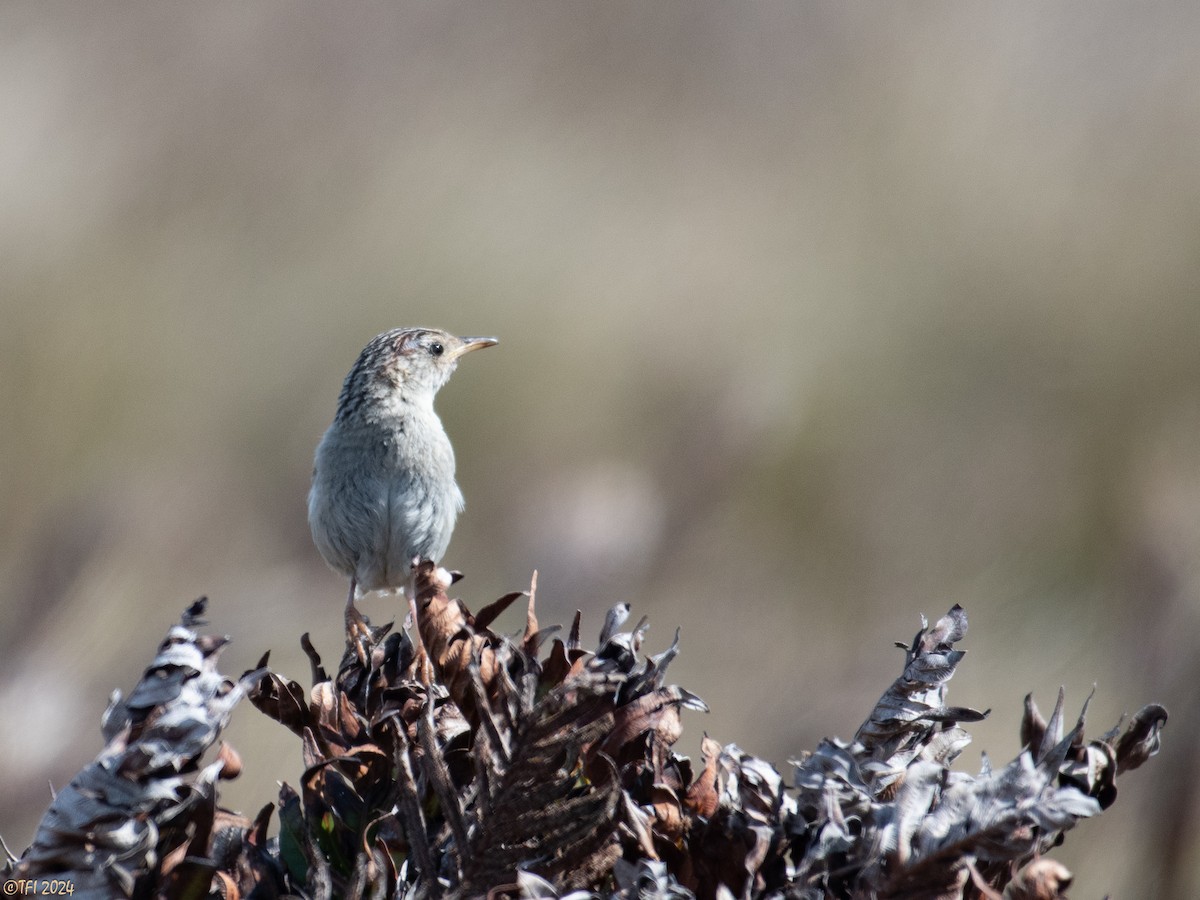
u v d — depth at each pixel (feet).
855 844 11.72
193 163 63.77
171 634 11.29
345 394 25.34
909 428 47.98
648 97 74.02
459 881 11.76
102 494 38.37
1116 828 24.90
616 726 12.66
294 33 75.72
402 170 62.49
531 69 75.87
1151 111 61.26
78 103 66.18
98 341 51.42
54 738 24.62
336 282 55.88
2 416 49.06
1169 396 47.98
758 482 45.85
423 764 12.11
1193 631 31.01
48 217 56.95
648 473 44.47
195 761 11.21
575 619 13.67
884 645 40.19
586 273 54.34
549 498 43.16
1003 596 41.32
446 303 53.78
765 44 78.43
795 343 50.55
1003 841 11.04
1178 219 53.06
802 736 35.99
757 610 41.75
